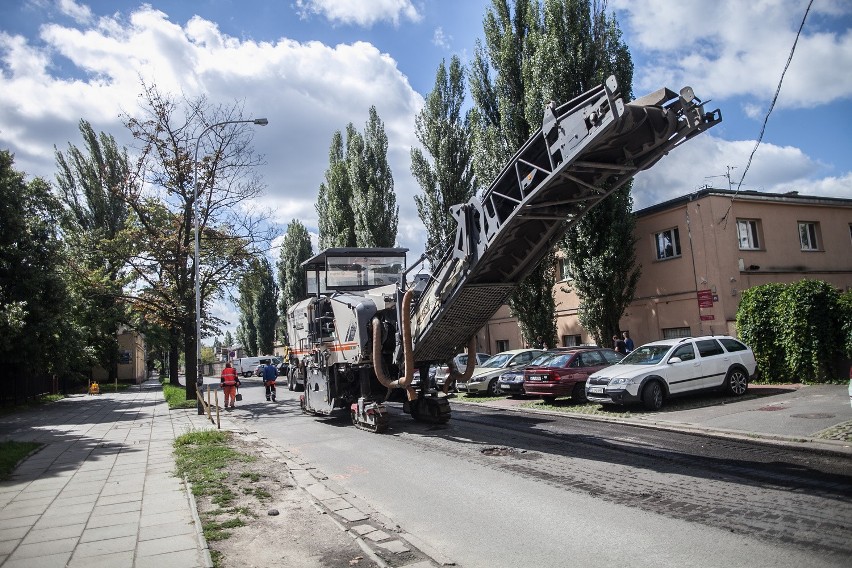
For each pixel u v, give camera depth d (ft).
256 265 86.79
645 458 27.63
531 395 54.34
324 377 45.80
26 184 73.67
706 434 32.94
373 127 102.89
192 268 80.18
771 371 51.44
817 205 68.13
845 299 47.06
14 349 67.97
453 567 15.57
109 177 101.60
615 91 21.91
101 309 110.11
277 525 19.58
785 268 65.00
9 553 17.06
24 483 27.09
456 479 25.54
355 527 19.26
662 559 15.31
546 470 26.32
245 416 57.31
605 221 61.46
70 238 84.53
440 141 81.92
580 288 63.26
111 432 46.65
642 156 25.41
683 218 63.67
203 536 18.30
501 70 66.33
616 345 61.16
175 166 74.79
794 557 14.94
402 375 38.09
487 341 99.30
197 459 31.60
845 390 43.34
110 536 18.60
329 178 116.57
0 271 68.39
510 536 17.79
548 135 26.13
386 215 102.47
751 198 62.69
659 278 66.95
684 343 45.11
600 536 17.33
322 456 32.68
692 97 22.86
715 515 18.62
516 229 29.50
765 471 23.90
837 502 19.29
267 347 198.29
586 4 59.67
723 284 59.98
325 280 49.78
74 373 95.04
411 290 35.40
